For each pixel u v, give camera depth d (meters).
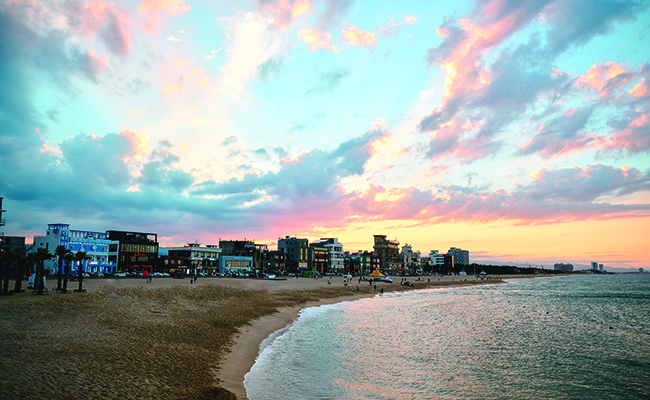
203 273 147.25
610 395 27.44
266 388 24.03
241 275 139.25
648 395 27.53
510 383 29.47
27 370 18.66
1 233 91.75
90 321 32.84
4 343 23.20
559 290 157.12
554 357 38.59
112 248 123.94
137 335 30.31
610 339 49.38
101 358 22.78
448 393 26.53
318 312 66.19
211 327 39.38
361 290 113.88
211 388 21.61
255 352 33.28
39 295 44.22
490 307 86.12
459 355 38.19
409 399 24.83
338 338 43.34
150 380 20.56
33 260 48.28
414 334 48.81
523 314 74.81
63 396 16.20
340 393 24.78
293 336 42.69
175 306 48.16
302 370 29.19
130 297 49.31
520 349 42.12
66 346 24.19
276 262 179.12
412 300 97.38
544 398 26.55
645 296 125.38
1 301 36.84
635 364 36.22
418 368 32.47
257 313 54.91
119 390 18.14
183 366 24.70
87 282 70.62
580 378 31.38
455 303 92.19
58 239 107.75
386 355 36.53
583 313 78.06
